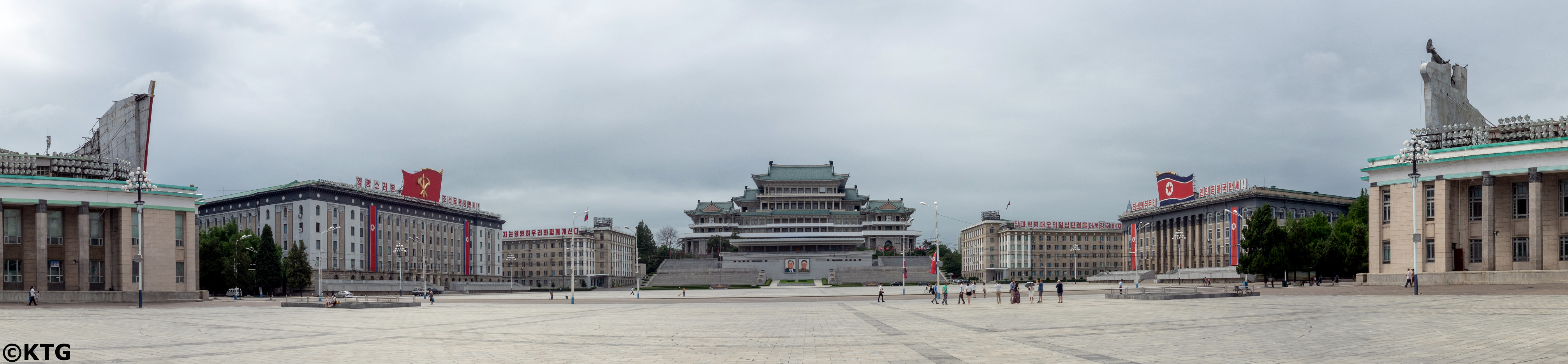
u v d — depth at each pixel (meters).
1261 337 28.28
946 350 26.31
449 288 163.25
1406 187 74.06
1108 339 28.59
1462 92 80.06
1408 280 67.81
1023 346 27.05
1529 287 58.78
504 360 25.02
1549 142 66.88
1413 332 28.47
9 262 74.81
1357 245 106.12
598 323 43.94
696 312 57.31
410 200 162.50
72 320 44.38
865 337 32.06
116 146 84.75
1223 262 160.38
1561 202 68.38
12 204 73.38
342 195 145.62
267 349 28.41
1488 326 29.64
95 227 78.31
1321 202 163.50
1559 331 26.88
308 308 67.25
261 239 123.19
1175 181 172.38
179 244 81.19
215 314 53.94
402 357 25.89
